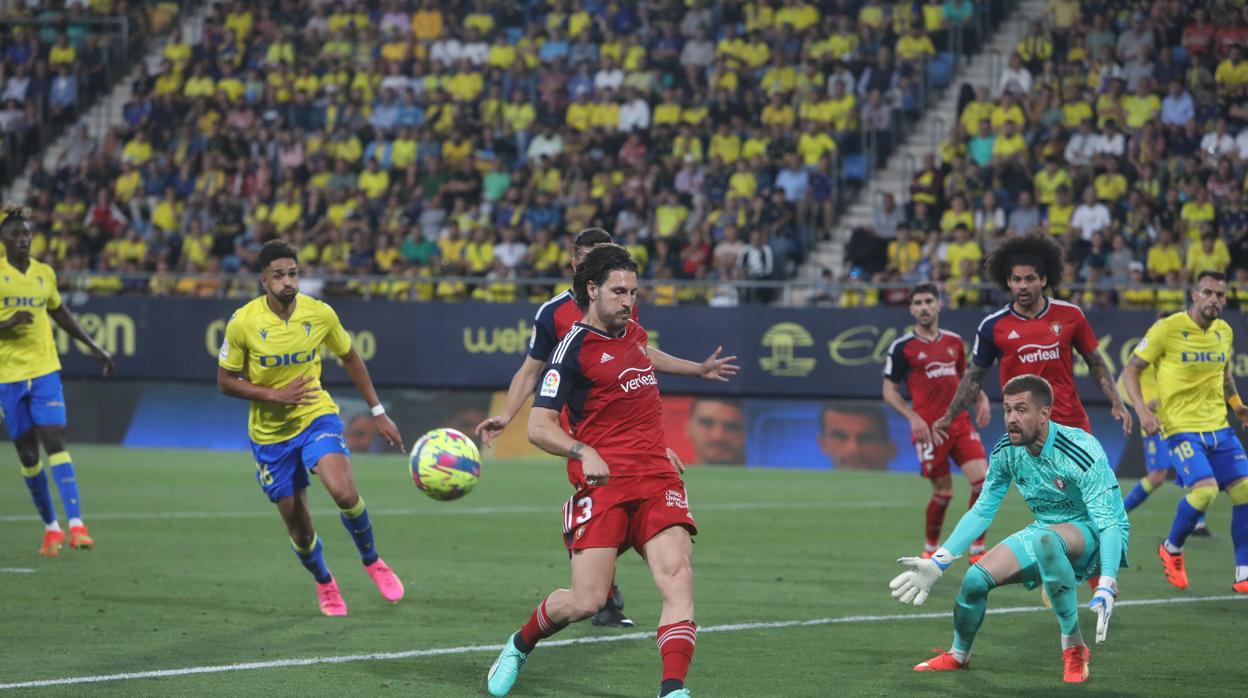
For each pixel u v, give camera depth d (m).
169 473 50.22
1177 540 26.84
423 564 29.27
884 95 67.31
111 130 75.31
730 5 73.50
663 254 61.00
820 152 65.50
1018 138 62.03
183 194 71.88
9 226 28.80
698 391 58.00
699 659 19.44
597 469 15.23
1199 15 65.19
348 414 60.75
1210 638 21.27
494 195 68.00
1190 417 27.05
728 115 68.56
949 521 38.41
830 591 25.91
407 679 17.75
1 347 29.05
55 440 29.47
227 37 79.75
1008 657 19.66
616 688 17.42
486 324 59.38
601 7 76.06
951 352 31.02
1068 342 24.61
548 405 15.95
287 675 17.91
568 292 21.03
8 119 78.06
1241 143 60.09
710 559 30.56
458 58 75.75
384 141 70.38
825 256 63.94
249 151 72.44
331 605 22.78
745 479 51.31
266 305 22.83
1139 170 59.19
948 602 24.78
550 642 20.52
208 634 20.88
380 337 60.47
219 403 61.78
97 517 37.28
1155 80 63.69
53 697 16.47
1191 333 26.94
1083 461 17.22
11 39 82.31
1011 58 66.88
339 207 67.94
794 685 17.72
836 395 55.81
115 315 62.66
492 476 51.44
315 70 76.44
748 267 59.78
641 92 70.06
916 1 70.88
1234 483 26.77
